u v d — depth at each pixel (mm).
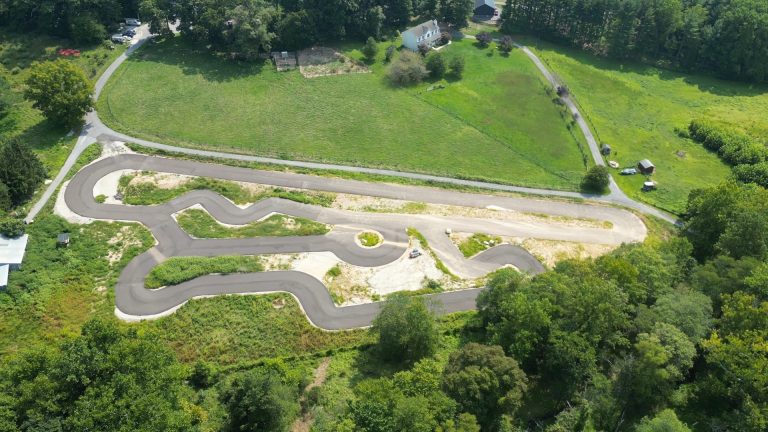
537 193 107188
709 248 88812
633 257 76562
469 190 106375
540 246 95000
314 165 108500
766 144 121812
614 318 64500
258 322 76812
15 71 124250
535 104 133625
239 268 84250
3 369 54281
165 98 122938
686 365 61250
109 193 96375
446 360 71812
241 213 95562
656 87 145875
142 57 135625
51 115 105500
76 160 102125
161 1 139875
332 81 135750
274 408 58062
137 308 77250
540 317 63969
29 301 75875
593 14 156375
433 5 165250
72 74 107125
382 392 57219
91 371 50906
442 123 124812
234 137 114000
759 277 68312
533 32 167875
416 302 72312
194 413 58531
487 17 176375
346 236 93125
